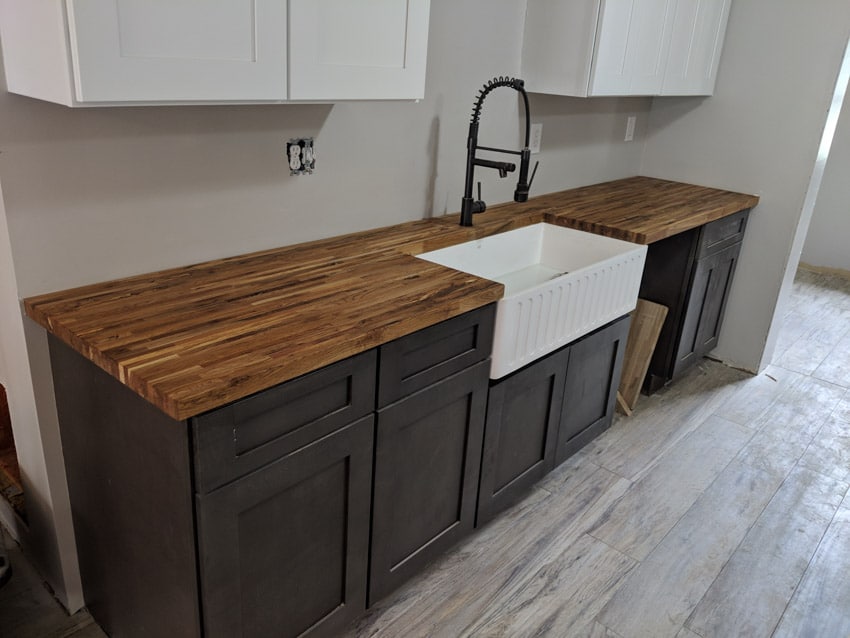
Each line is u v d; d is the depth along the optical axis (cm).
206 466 117
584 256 257
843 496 249
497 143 262
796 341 391
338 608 163
